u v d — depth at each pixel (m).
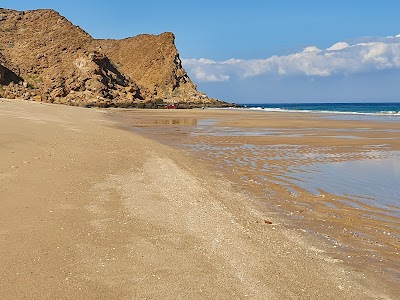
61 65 105.81
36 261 5.68
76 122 31.94
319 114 63.31
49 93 94.88
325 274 6.12
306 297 5.29
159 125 37.56
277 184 12.62
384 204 10.41
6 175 10.23
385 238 7.96
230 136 27.16
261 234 7.82
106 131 26.12
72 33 120.69
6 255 5.79
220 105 111.88
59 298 4.78
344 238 7.92
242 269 6.00
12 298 4.70
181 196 10.13
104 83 102.19
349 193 11.51
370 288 5.75
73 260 5.81
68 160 13.30
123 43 147.62
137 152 17.20
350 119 48.41
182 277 5.54
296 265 6.38
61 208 8.09
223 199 10.42
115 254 6.14
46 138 17.98
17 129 19.62
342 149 20.69
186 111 74.94
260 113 67.06
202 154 18.72
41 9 130.00
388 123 40.56
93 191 9.67
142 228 7.39
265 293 5.28
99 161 13.84
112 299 4.85
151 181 11.55
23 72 103.88
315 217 9.29
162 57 134.38
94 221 7.53
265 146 21.80
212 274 5.72
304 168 15.38
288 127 35.53
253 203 10.37
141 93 116.19
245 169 15.12
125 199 9.26
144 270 5.68
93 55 103.31
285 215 9.40
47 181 10.11
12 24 122.88
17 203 8.13
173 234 7.23
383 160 17.33
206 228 7.77
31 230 6.79
